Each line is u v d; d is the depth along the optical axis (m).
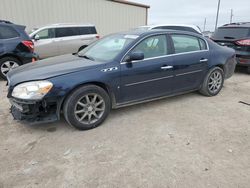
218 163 2.67
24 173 2.52
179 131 3.43
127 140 3.18
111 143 3.10
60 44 9.74
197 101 4.70
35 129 3.51
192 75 4.52
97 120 3.54
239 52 6.90
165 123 3.69
